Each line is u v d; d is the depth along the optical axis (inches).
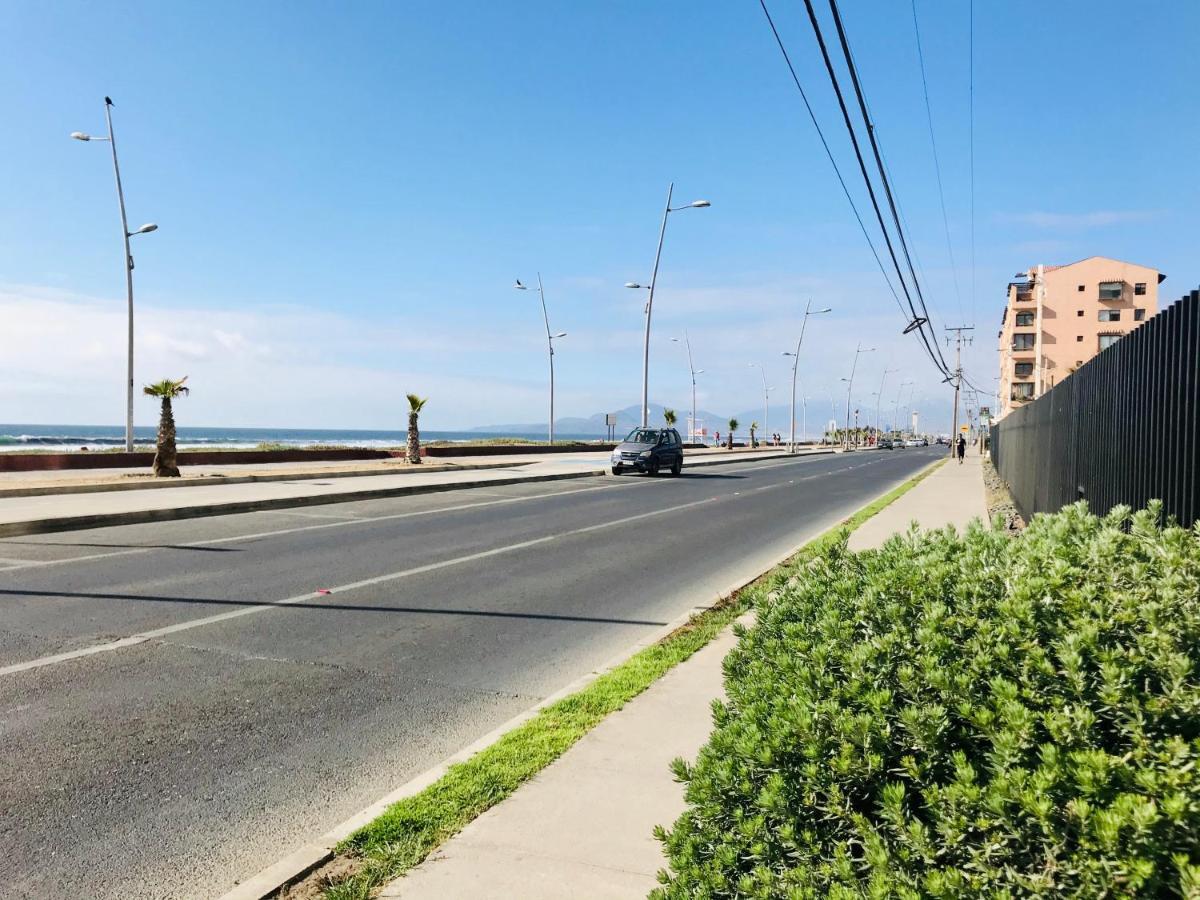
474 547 492.4
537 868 129.6
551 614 323.6
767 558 467.8
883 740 84.6
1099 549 103.0
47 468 1058.7
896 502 785.6
